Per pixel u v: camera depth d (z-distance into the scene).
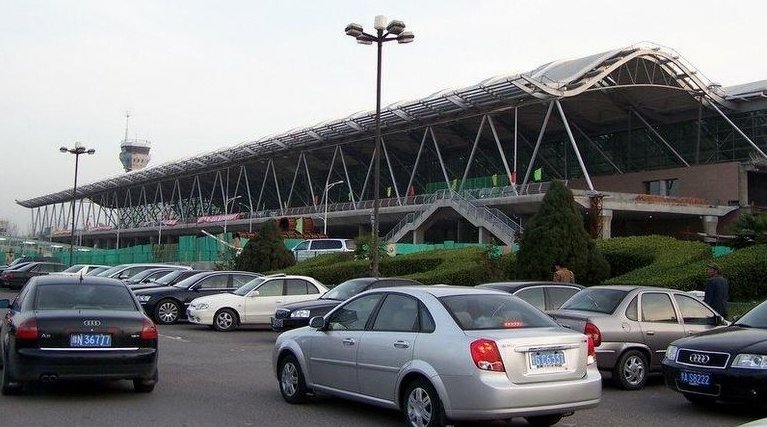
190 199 122.94
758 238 26.67
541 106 63.47
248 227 93.50
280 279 22.19
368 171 86.88
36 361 9.40
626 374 11.88
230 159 92.81
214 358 15.12
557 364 8.02
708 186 61.06
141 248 63.66
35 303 10.24
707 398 9.60
